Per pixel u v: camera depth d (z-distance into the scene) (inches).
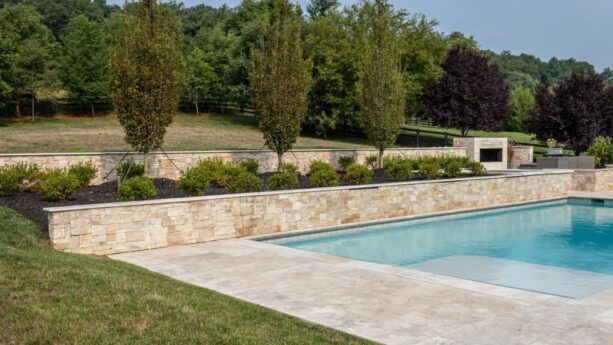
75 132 1328.7
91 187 589.6
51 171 584.7
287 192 537.3
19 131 1301.7
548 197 840.9
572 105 1322.6
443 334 230.7
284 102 678.5
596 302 281.0
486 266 417.1
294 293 300.2
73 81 1768.0
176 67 587.8
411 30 1609.3
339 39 1641.2
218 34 2218.3
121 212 425.7
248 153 797.2
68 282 277.3
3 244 354.9
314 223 561.9
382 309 268.4
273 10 687.1
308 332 227.6
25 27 1907.0
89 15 3363.7
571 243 520.7
